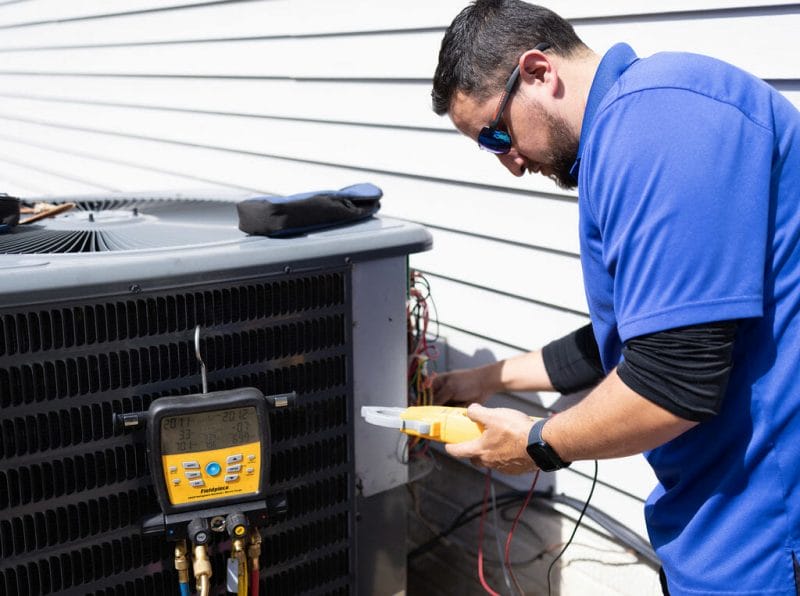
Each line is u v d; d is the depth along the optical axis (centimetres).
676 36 214
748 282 130
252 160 375
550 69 156
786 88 196
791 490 143
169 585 175
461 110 168
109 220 214
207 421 165
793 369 141
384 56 296
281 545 188
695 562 154
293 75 340
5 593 159
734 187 131
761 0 196
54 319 154
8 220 195
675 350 132
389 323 197
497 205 267
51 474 159
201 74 397
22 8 562
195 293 167
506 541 282
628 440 142
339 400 191
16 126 610
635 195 135
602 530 256
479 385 227
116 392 162
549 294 256
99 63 480
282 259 175
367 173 314
